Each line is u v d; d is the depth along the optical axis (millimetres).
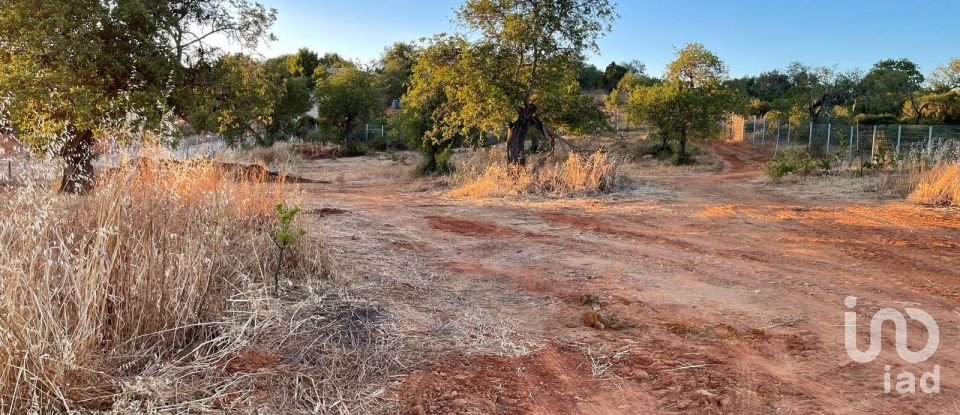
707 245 8086
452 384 3309
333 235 7789
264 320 3857
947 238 8453
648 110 33250
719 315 4770
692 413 3070
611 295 5375
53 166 3537
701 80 34094
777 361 3783
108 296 3324
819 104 49656
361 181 24062
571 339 4141
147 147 4773
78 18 11867
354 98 40406
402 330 4059
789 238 8625
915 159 15664
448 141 24328
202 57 14414
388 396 3123
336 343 3693
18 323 2740
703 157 36062
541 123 18406
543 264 6762
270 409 2893
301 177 24375
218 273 4348
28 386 2668
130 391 2811
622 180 16719
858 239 8469
